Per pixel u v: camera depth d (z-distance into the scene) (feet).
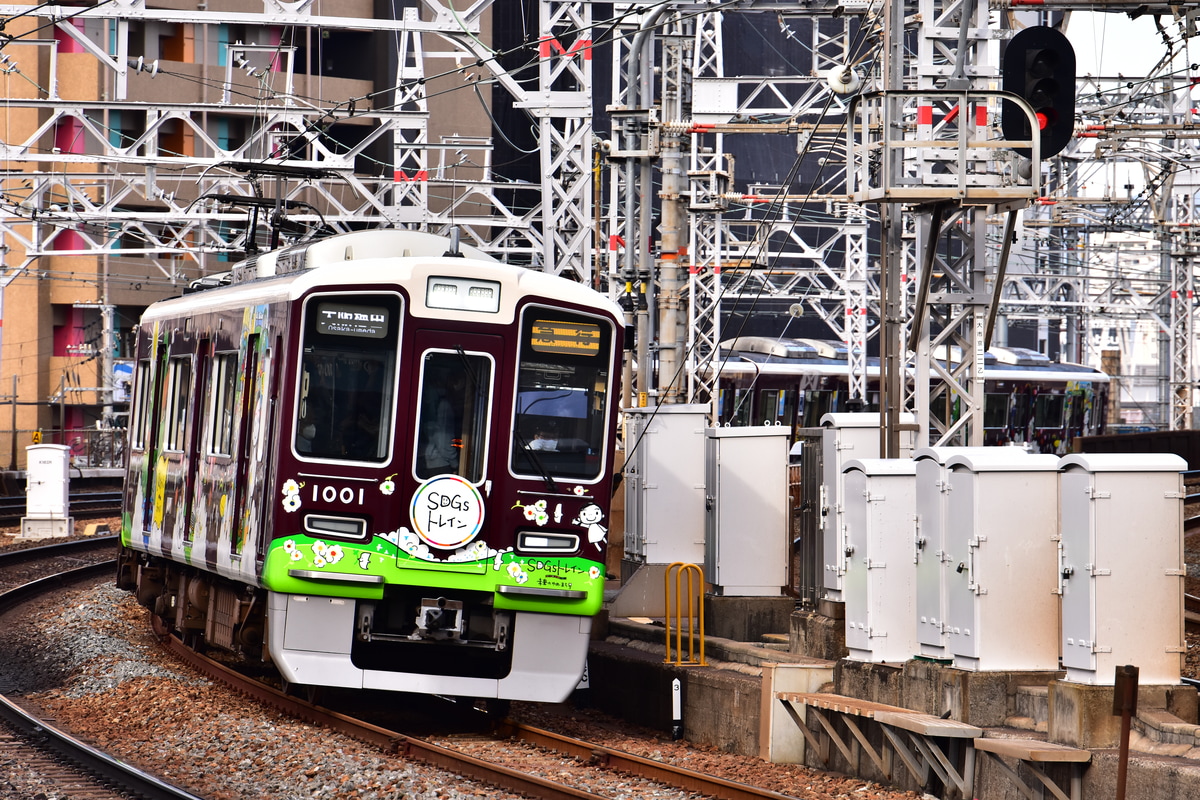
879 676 98.94
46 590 203.10
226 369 125.70
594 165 231.71
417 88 269.85
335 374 108.99
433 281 110.63
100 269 420.77
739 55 467.93
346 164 237.04
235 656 153.58
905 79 149.28
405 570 109.09
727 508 134.51
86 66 398.21
